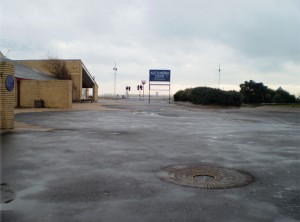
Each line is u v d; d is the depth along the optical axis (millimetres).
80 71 47531
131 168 7145
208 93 43594
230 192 5555
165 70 58969
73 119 19016
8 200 5004
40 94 30922
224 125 17672
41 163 7480
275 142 11609
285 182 6289
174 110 32469
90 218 4332
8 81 13508
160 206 4816
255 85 58156
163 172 6844
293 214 4613
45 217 4352
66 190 5520
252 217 4477
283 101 56031
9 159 7852
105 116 21906
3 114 13562
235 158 8516
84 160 7863
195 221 4293
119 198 5141
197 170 7070
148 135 12617
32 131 13055
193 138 12125
